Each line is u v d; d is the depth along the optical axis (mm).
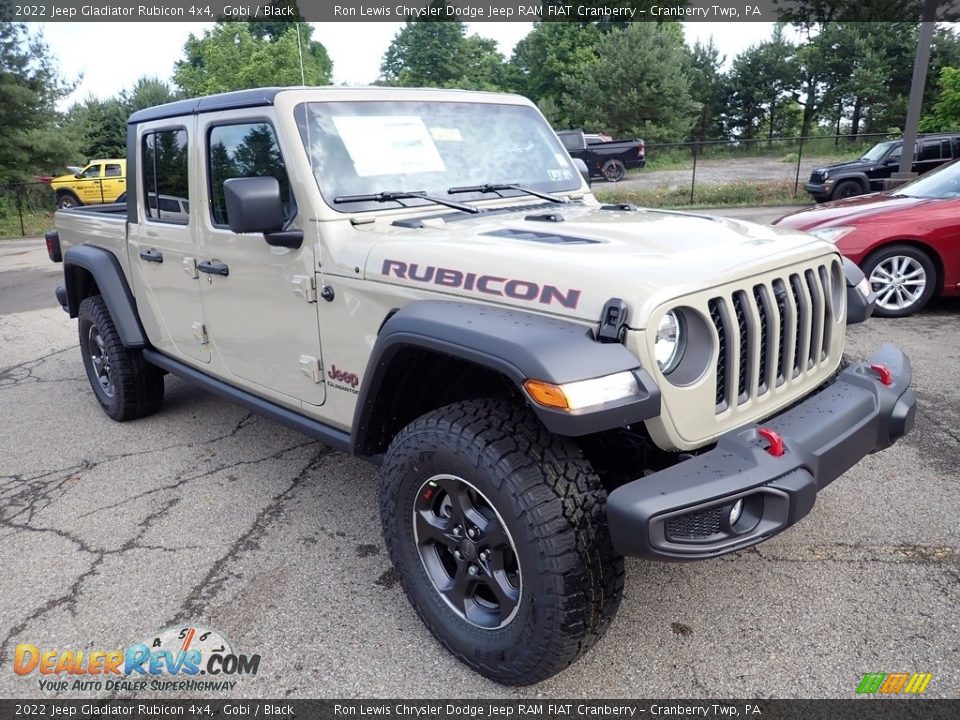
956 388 4633
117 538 3305
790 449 2080
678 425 2088
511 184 3395
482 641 2279
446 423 2205
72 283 4820
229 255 3248
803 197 18688
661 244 2367
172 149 3557
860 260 6316
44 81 22609
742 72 40312
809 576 2812
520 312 2162
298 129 2869
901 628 2500
